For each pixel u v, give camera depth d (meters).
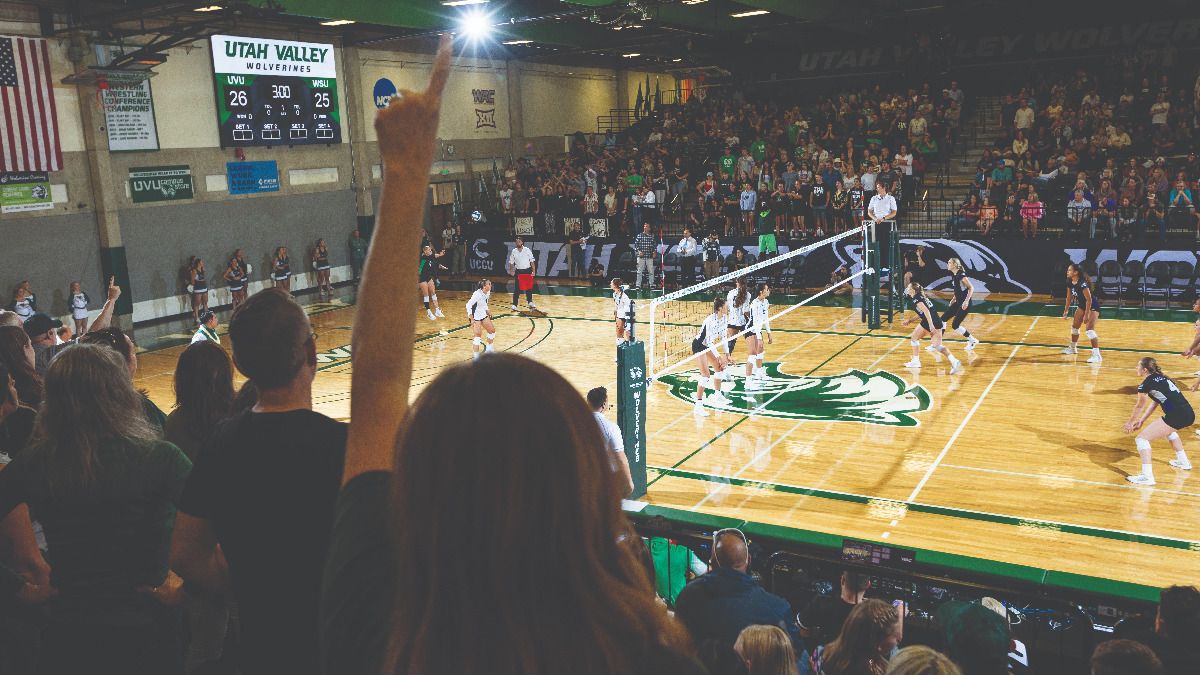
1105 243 21.80
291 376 1.78
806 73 35.66
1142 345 17.22
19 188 20.77
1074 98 28.03
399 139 1.01
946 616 4.19
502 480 0.78
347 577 0.88
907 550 5.29
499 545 0.77
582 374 16.78
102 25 20.91
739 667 3.55
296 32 27.16
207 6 19.39
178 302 24.62
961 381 15.20
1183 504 9.78
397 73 30.67
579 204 29.89
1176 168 24.45
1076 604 5.16
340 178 29.22
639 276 26.78
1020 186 23.70
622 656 0.78
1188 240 21.02
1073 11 30.50
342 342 20.88
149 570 2.77
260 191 26.53
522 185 32.97
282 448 1.63
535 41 29.06
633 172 30.08
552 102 37.31
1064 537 9.11
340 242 29.45
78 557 2.71
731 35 30.97
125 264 23.09
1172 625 4.14
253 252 26.58
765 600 4.59
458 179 32.78
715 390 14.70
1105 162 24.98
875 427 12.97
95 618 2.70
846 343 18.56
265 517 1.60
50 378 2.70
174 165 24.14
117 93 22.55
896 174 25.53
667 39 31.17
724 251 26.33
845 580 5.39
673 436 12.98
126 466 2.71
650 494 10.73
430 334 21.27
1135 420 10.74
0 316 4.95
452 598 0.78
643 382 10.37
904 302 21.44
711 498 10.55
